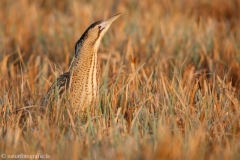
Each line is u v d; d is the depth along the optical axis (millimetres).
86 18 45906
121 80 30812
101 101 27531
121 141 21906
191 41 38656
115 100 27344
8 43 41000
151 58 35719
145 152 20547
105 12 46312
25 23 44812
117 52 37094
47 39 41188
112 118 24312
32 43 41688
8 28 43625
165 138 21609
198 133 22484
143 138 22531
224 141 23250
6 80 31953
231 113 25688
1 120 25641
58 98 25953
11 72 33719
